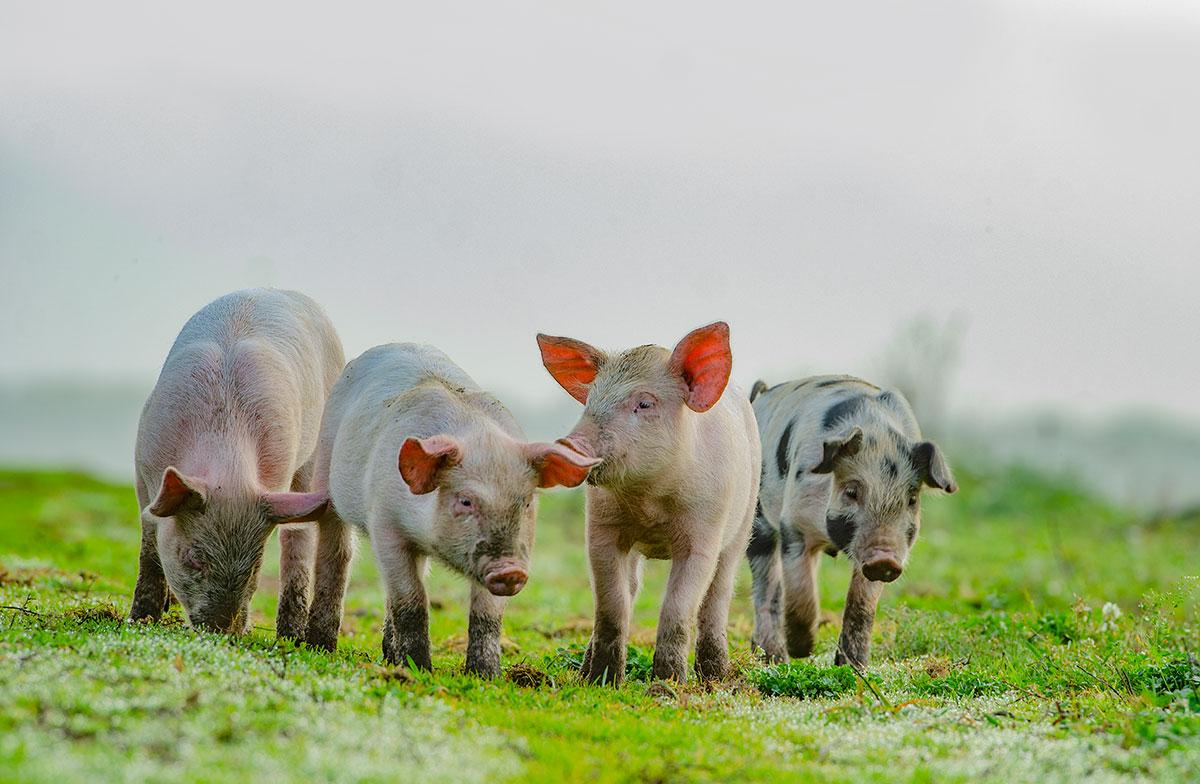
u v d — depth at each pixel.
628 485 14.48
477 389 15.36
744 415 16.58
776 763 10.88
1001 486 40.59
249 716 10.28
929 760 10.98
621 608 14.91
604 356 15.43
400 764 9.62
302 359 16.86
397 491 13.79
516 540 13.16
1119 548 32.81
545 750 10.69
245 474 14.68
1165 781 10.19
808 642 18.20
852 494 17.00
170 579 14.61
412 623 13.95
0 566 21.41
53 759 8.65
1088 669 15.32
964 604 22.98
